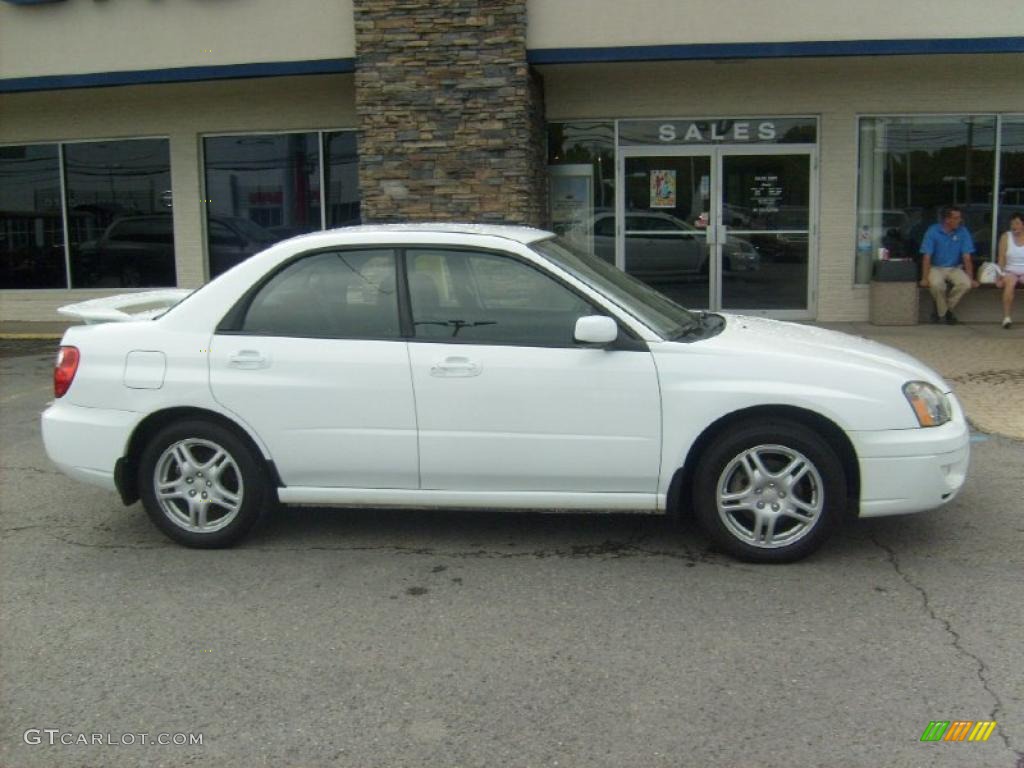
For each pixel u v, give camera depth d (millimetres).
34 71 13125
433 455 5230
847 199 13383
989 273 12844
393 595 4895
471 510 5695
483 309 5246
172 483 5512
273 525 5965
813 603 4703
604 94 13414
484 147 12000
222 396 5328
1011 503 6121
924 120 13242
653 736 3596
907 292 13086
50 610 4789
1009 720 3664
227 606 4801
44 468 7406
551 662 4168
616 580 5027
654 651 4246
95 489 6840
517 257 5246
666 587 4922
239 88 14148
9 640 4469
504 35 11773
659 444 5082
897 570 5090
